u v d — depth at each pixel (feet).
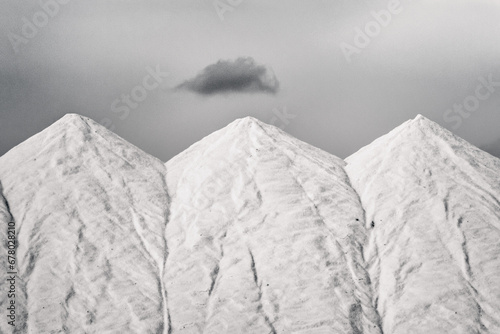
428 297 291.58
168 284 306.55
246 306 290.97
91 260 311.27
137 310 293.43
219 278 304.91
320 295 294.66
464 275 298.56
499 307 286.46
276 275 303.07
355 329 284.61
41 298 294.25
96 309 292.61
